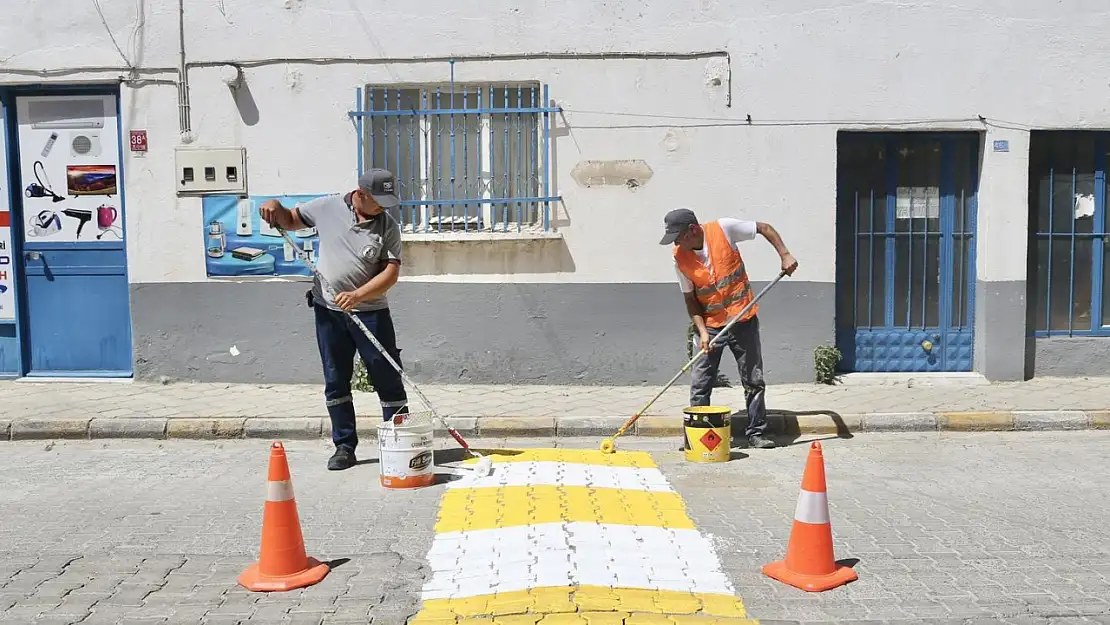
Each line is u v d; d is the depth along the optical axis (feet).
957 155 30.96
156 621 13.64
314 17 29.37
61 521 18.16
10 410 26.50
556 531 16.97
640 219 29.84
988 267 30.37
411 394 28.86
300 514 18.43
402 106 30.12
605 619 13.34
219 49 29.50
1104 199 31.24
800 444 24.93
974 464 22.94
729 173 29.71
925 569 15.62
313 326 29.99
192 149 29.68
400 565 15.66
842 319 31.37
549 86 29.50
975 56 29.73
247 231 29.81
